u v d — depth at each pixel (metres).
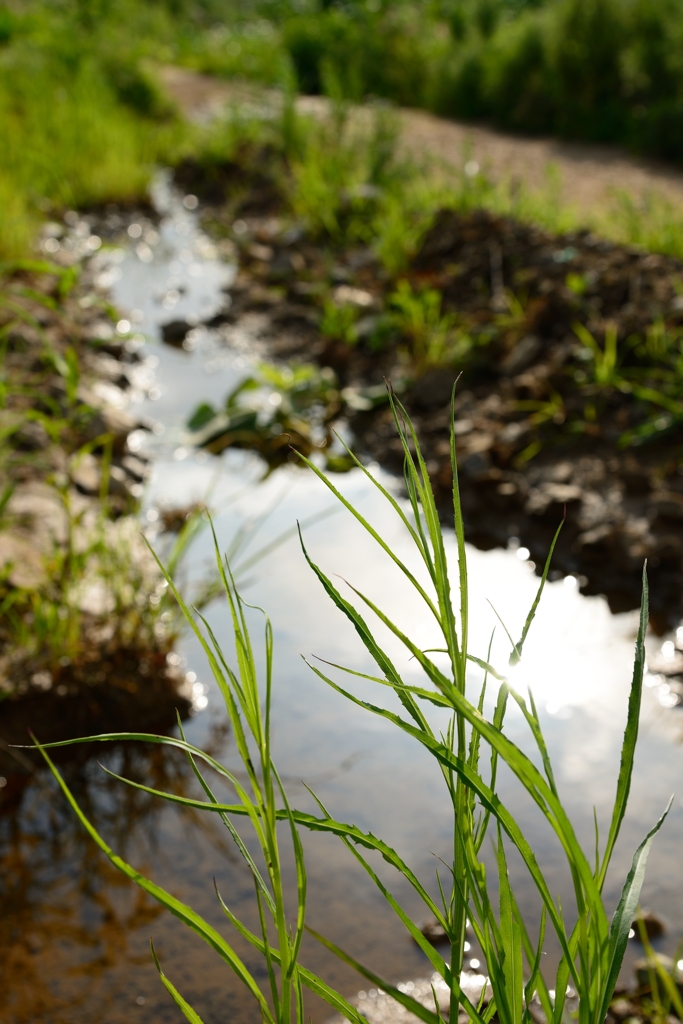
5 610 2.96
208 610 3.25
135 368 5.41
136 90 12.07
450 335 5.25
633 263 5.18
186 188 9.56
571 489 3.93
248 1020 1.92
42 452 4.08
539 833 2.39
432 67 13.05
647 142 9.69
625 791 0.79
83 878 2.30
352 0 15.30
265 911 2.20
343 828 0.89
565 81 11.12
